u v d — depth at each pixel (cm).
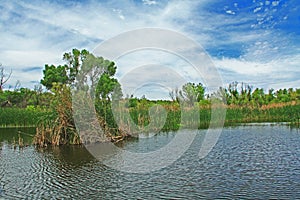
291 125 1964
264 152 1006
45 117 1419
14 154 1088
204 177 714
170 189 628
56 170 823
